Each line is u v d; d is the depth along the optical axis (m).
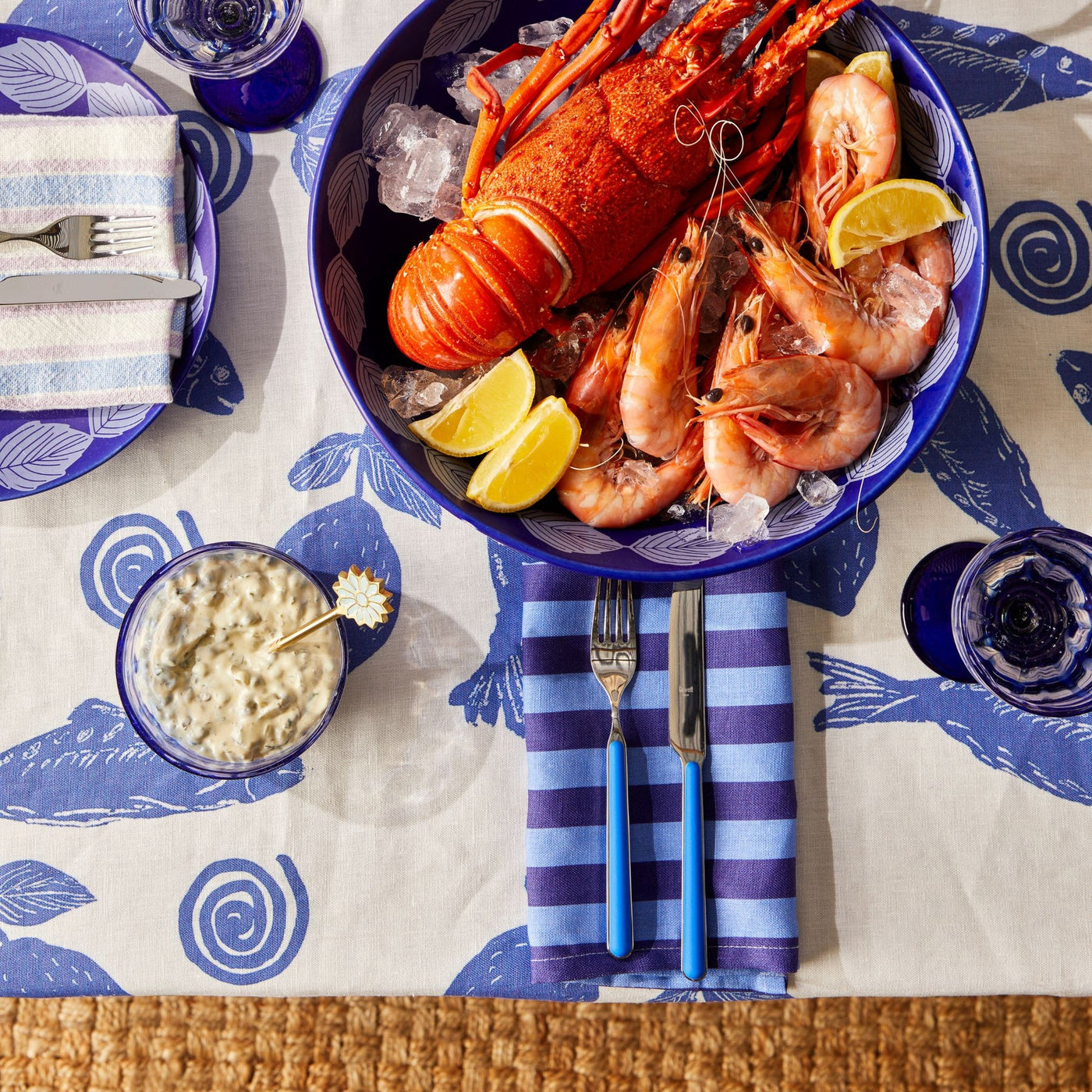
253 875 1.25
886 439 1.20
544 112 1.26
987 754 1.25
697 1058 1.43
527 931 1.25
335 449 1.27
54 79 1.25
